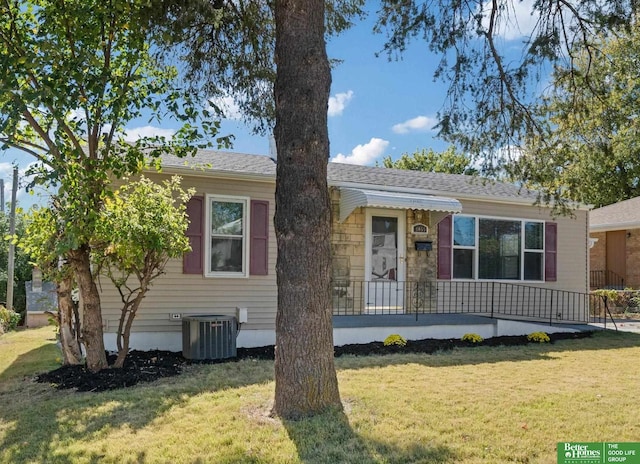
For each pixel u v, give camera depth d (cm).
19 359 914
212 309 950
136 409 564
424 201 1063
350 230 1109
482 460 423
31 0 663
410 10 784
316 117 527
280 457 430
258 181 990
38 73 590
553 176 867
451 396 598
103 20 649
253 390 628
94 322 741
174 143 724
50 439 489
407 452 437
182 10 643
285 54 530
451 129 837
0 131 529
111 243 713
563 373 740
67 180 609
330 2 787
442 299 1193
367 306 1114
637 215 1912
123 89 639
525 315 1296
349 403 564
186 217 924
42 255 719
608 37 810
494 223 1273
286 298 527
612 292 1677
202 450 448
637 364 817
